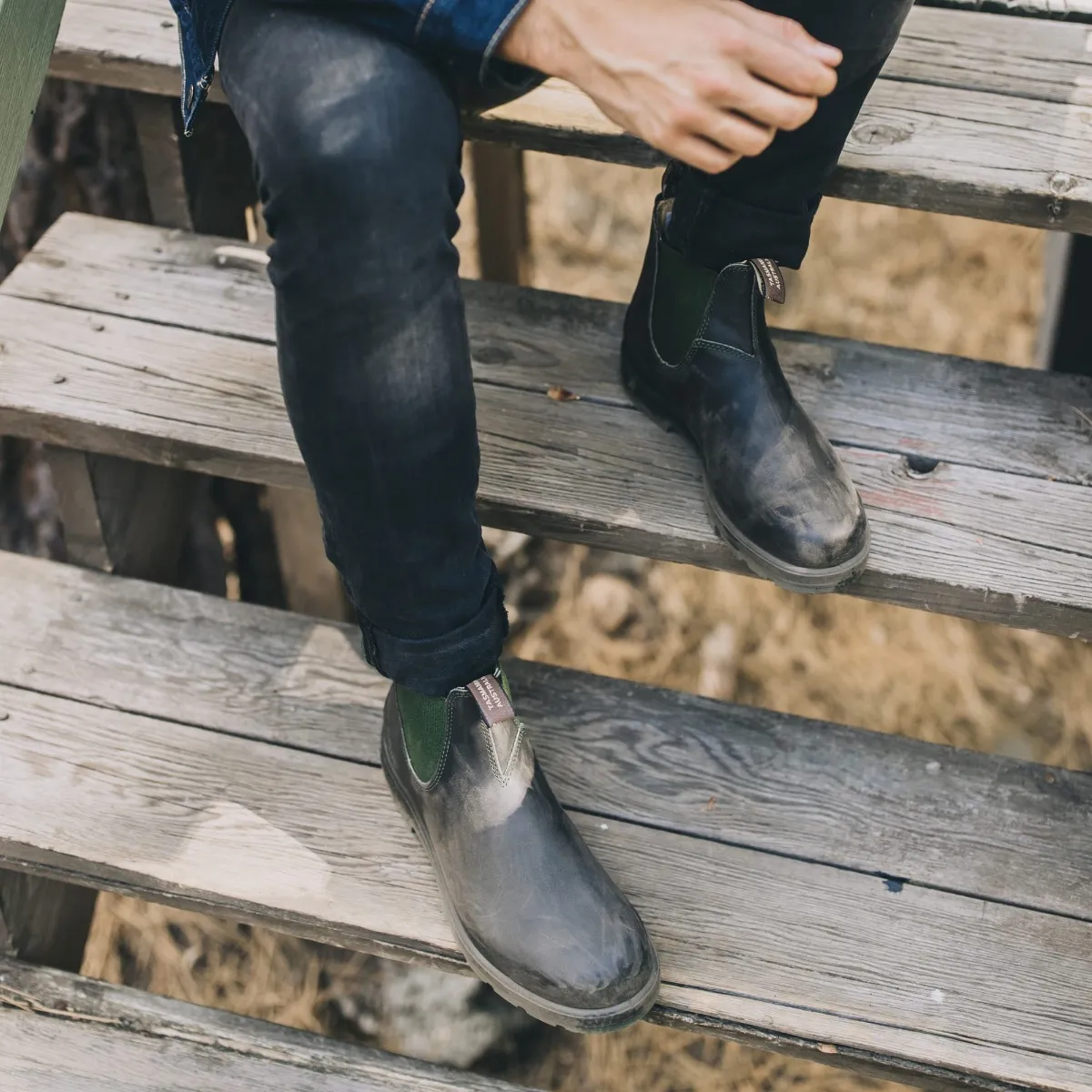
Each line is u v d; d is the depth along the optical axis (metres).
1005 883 1.24
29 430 1.40
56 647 1.40
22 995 1.32
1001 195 1.35
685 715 1.36
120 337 1.47
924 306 2.77
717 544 1.29
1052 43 1.54
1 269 1.88
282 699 1.36
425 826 1.18
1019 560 1.28
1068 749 2.20
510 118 1.39
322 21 0.93
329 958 1.95
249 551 2.10
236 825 1.27
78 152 1.77
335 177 0.88
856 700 2.27
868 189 1.38
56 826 1.26
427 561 1.01
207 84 1.04
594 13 0.87
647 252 1.33
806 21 1.02
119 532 1.54
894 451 1.38
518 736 1.15
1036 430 1.41
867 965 1.19
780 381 1.28
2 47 0.93
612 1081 1.88
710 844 1.26
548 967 1.10
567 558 2.45
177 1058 1.28
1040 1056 1.14
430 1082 1.26
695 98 0.84
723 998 1.16
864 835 1.27
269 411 1.40
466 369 0.96
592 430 1.38
